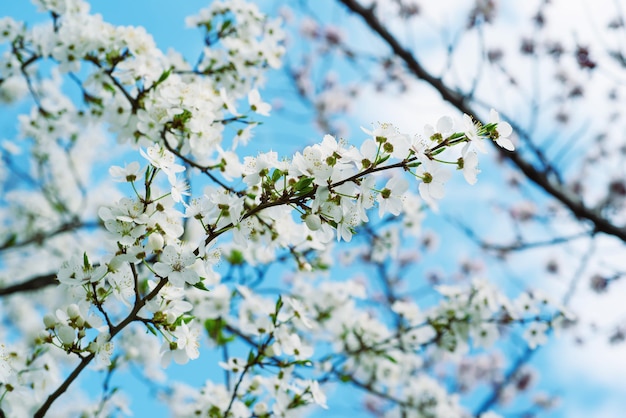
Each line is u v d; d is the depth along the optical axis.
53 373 3.40
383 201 2.36
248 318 5.25
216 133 3.93
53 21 4.57
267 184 2.43
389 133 2.28
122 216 2.36
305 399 3.61
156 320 2.47
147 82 4.00
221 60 4.65
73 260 2.48
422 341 5.65
